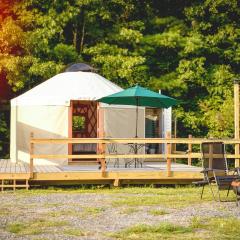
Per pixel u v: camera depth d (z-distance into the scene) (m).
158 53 33.62
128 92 18.95
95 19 31.77
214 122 30.42
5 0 31.02
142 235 10.27
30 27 31.22
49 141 17.30
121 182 18.28
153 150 24.66
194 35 32.66
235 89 20.16
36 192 16.86
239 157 18.50
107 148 22.09
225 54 33.38
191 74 32.03
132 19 33.69
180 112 32.12
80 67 23.47
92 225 11.30
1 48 29.98
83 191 17.23
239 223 11.46
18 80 29.89
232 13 33.72
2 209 13.44
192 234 10.39
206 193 16.61
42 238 9.95
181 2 34.75
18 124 22.39
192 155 18.17
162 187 18.61
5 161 23.66
